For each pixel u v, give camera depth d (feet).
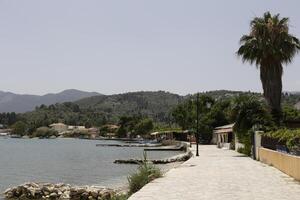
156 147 353.51
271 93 144.87
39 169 168.45
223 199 46.78
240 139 161.99
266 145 106.73
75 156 258.37
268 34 144.05
